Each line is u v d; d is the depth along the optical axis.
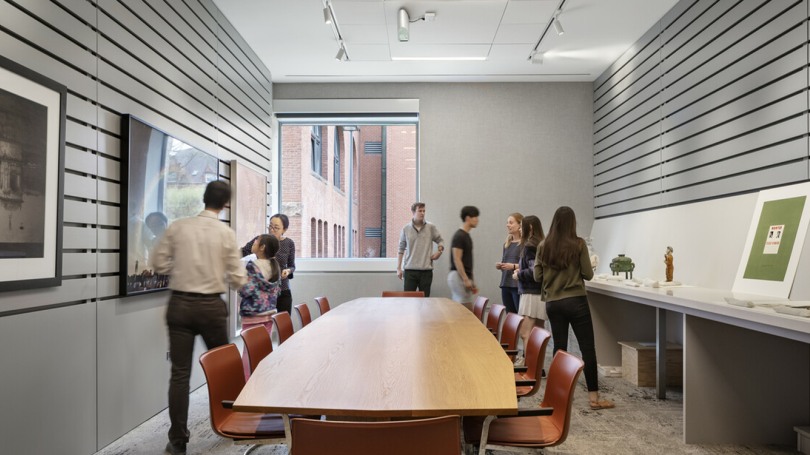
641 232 5.73
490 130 7.35
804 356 3.31
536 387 2.78
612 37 5.84
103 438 3.21
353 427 1.47
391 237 7.73
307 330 2.98
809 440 3.10
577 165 7.33
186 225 3.11
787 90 3.61
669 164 5.23
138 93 3.65
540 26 5.53
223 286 3.16
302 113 7.43
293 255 5.35
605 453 3.13
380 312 3.80
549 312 4.03
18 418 2.51
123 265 3.40
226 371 2.40
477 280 7.23
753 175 4.02
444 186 7.32
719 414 3.29
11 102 2.45
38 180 2.62
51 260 2.71
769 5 3.76
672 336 5.16
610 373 5.12
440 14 5.24
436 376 1.98
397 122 7.72
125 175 3.41
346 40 5.92
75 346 2.94
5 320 2.43
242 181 5.60
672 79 5.13
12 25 2.50
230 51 5.50
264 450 3.18
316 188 7.81
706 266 4.40
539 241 4.64
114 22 3.35
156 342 3.88
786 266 3.42
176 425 3.03
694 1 4.71
